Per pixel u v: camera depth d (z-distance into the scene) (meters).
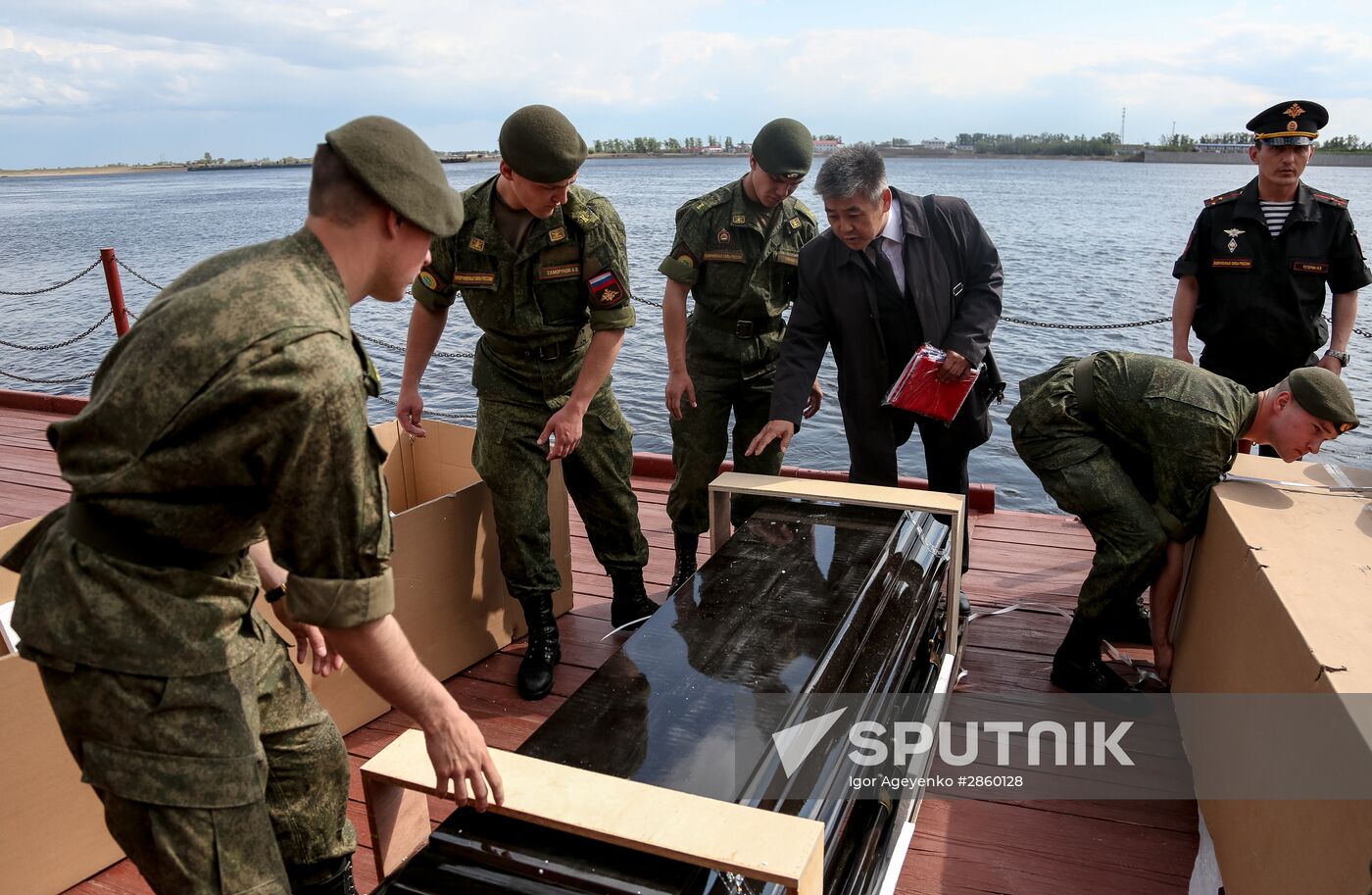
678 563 3.66
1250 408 2.60
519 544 2.90
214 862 1.31
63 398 6.38
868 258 3.00
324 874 1.70
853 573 2.33
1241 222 3.48
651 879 1.34
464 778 1.38
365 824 2.38
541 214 2.58
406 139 1.36
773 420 3.07
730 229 3.27
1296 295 3.45
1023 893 2.14
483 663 3.10
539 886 1.36
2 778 1.98
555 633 3.01
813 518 2.69
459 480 3.41
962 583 3.68
